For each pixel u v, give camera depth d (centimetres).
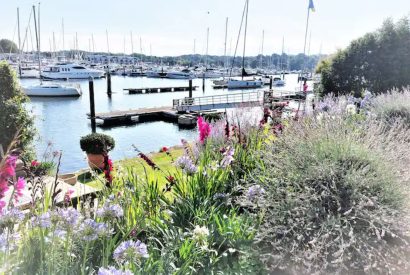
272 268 279
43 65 6625
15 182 241
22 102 793
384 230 266
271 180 340
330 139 350
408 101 740
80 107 3188
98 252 256
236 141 494
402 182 318
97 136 798
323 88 1880
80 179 628
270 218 312
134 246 222
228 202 358
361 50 1764
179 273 252
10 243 218
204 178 382
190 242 299
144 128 2270
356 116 634
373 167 323
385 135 418
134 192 355
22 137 679
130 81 6356
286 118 571
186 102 2598
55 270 211
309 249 268
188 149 480
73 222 223
